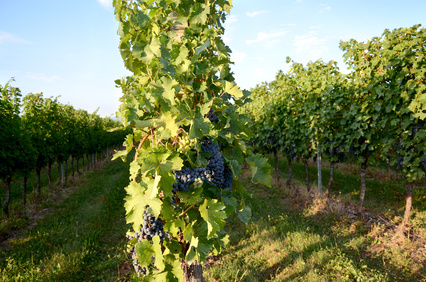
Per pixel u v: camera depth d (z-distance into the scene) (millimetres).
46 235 7488
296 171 15031
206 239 2076
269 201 10031
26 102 12234
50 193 12289
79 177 17250
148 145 2354
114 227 8172
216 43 2492
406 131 6734
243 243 6449
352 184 11570
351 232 6945
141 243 1862
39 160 11562
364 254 5828
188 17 2369
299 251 5910
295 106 11133
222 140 2564
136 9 2047
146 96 2045
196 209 2139
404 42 6480
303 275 4965
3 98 9500
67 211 9977
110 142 29266
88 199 11430
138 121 1949
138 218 1828
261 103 14562
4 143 8703
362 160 7828
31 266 5703
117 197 11203
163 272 1938
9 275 5352
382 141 7371
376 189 10625
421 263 5312
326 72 10016
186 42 2303
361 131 7574
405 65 6590
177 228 1956
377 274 4922
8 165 8984
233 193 2734
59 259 5902
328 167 15188
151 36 2088
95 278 5402
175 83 2061
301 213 8688
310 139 10297
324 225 7586
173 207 1930
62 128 14188
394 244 6066
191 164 2029
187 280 2344
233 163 2453
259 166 2604
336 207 8500
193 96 2260
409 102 6625
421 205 8336
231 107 2525
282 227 7258
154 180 1783
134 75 2449
